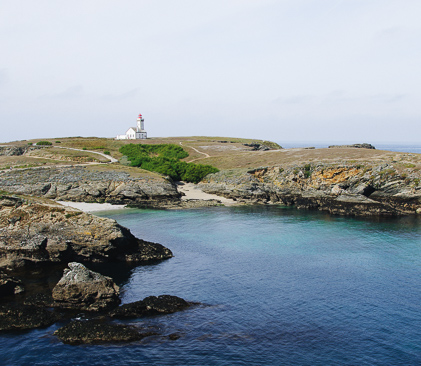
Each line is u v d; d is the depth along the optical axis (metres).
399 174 82.44
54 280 38.28
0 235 41.56
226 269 42.41
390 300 34.12
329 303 33.47
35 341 26.58
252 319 30.39
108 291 32.44
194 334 27.86
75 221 43.28
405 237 57.47
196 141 193.00
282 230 62.28
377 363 24.55
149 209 81.38
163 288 36.84
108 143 159.75
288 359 24.95
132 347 25.97
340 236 58.03
